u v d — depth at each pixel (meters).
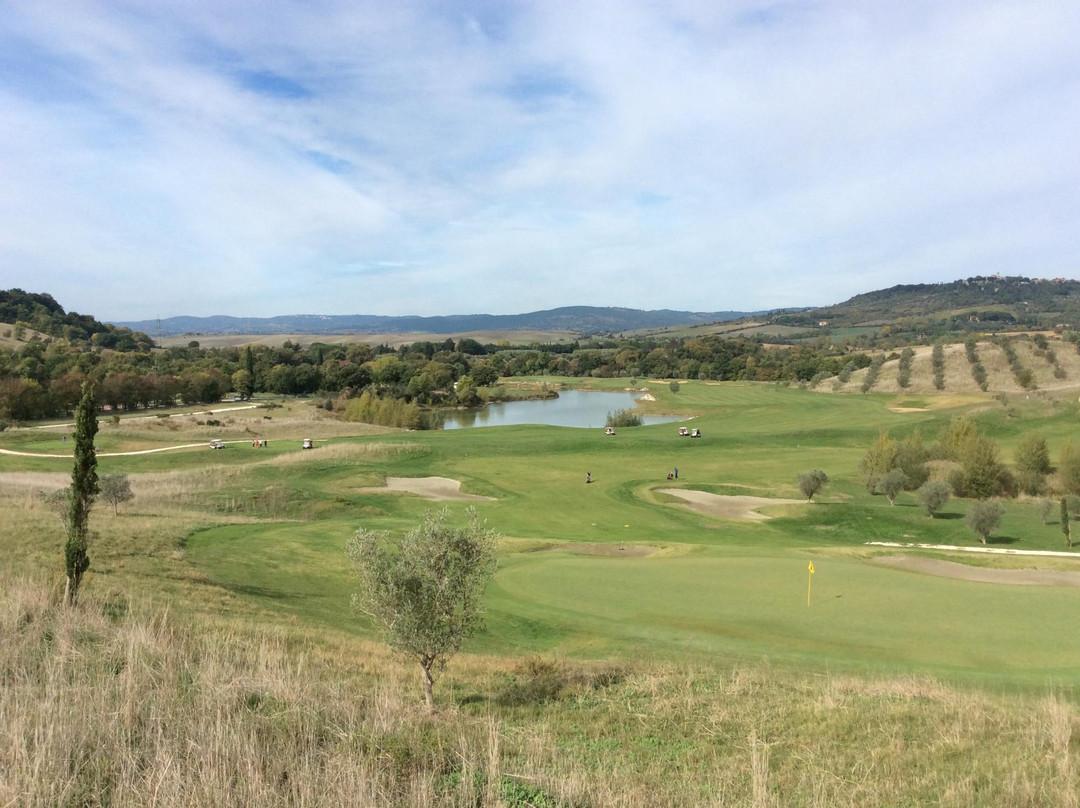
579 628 18.11
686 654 15.72
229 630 14.19
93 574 18.16
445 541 11.34
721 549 28.55
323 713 9.15
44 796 6.37
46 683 9.12
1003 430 70.88
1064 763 8.54
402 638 10.89
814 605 19.89
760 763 8.86
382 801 6.77
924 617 18.66
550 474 52.44
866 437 69.69
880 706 11.41
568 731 10.53
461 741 8.26
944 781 8.42
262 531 29.92
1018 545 35.50
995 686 13.45
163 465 55.84
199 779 6.78
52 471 52.03
